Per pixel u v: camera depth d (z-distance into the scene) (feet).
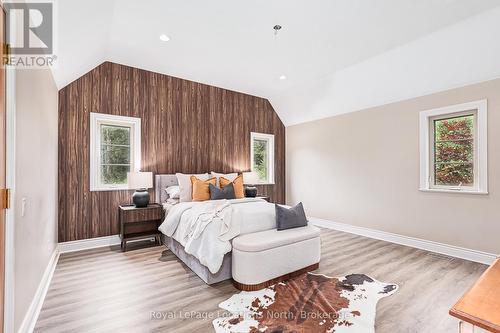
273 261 8.14
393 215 13.21
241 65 12.95
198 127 15.55
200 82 15.52
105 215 12.35
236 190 14.61
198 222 9.09
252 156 18.10
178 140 14.74
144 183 12.25
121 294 7.54
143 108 13.55
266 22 9.05
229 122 16.96
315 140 17.63
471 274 9.05
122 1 7.89
